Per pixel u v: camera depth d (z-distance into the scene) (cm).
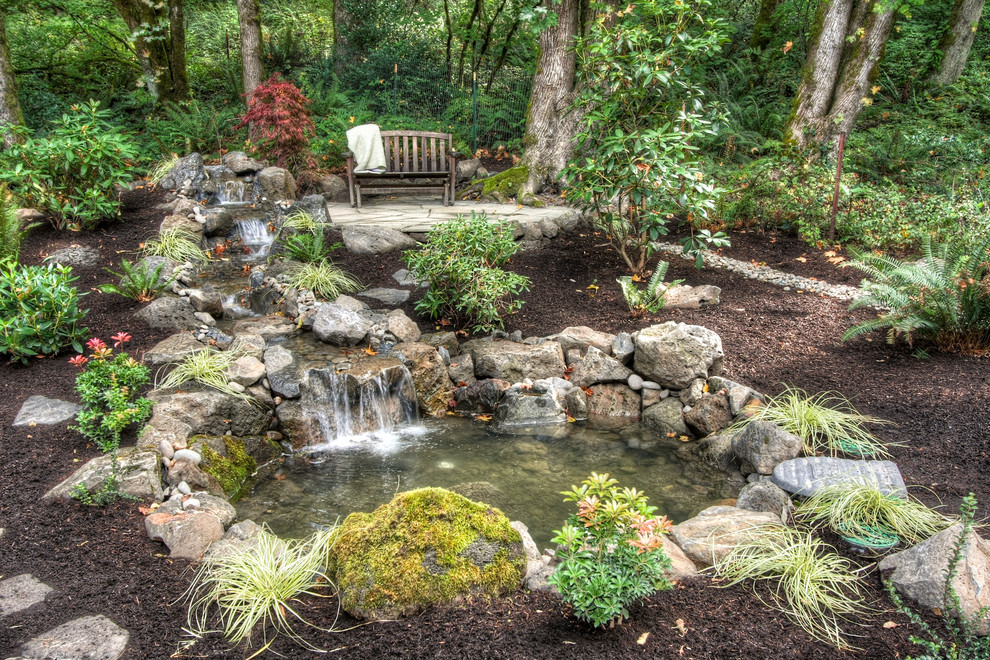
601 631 282
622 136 662
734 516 383
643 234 744
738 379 576
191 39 1741
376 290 720
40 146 786
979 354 583
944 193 998
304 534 403
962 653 266
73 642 276
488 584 306
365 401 564
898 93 1437
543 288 740
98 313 630
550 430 569
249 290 695
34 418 470
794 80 1435
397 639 279
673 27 684
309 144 1086
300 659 270
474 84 1327
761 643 279
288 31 1627
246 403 519
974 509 373
